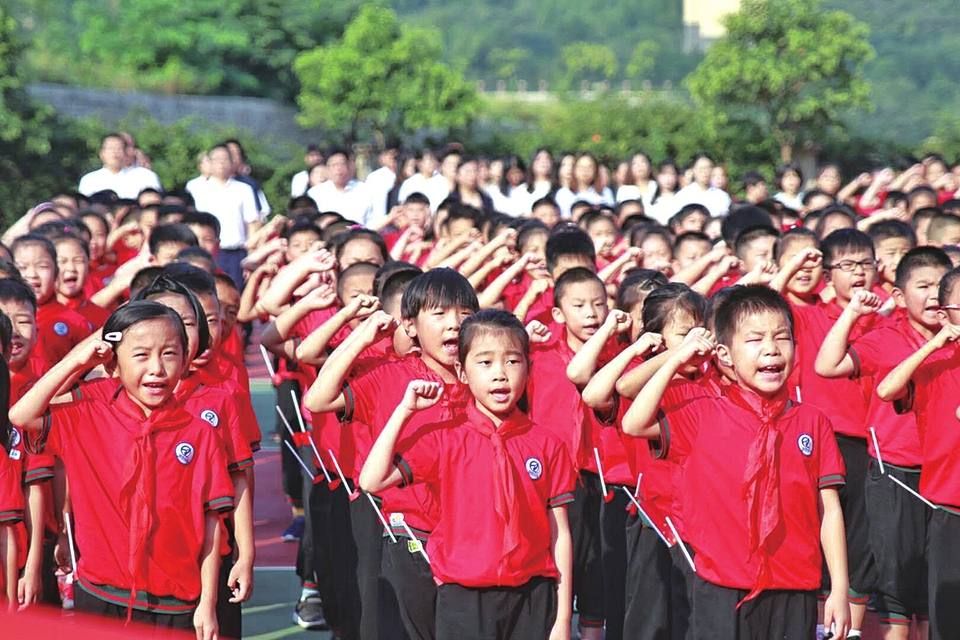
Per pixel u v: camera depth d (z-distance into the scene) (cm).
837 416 709
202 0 3275
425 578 551
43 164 2316
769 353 501
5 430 502
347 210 1537
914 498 669
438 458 500
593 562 663
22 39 2378
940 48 4784
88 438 511
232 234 1490
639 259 946
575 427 650
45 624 252
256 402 1451
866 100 2827
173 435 514
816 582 508
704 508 509
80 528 512
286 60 3288
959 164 1814
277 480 1116
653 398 505
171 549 510
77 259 797
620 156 2839
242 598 541
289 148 2862
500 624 494
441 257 976
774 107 2817
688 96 3262
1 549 500
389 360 588
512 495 491
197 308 573
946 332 575
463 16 8000
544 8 7988
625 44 7294
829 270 749
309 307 674
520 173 1706
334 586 678
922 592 673
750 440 505
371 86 2875
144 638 254
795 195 1659
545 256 851
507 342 495
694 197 1628
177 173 2458
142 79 3034
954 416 591
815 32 2744
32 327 632
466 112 2948
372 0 3456
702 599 512
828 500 516
